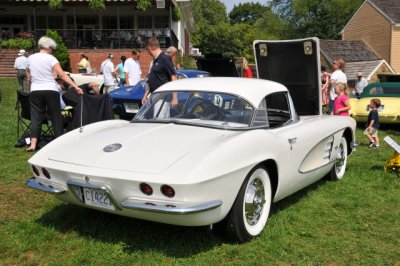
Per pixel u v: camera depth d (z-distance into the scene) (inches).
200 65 592.1
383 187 229.1
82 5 1015.6
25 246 149.0
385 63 1141.7
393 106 450.0
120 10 1116.5
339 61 421.4
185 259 141.4
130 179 132.1
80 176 141.6
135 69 495.8
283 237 159.6
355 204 199.8
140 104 403.2
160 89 190.5
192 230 161.2
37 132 285.3
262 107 177.2
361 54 1349.7
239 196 146.6
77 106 276.1
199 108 174.6
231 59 567.5
